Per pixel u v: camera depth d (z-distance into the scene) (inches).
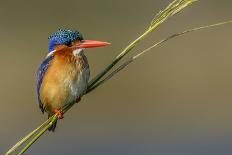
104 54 880.9
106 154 652.7
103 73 303.9
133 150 664.4
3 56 900.0
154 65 856.9
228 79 830.5
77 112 763.4
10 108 784.9
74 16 1007.0
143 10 1016.2
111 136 700.7
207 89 815.7
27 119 757.3
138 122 745.6
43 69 340.2
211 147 660.1
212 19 959.6
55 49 338.0
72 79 333.4
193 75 843.4
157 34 911.0
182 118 751.1
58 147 665.6
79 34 339.3
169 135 700.7
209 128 718.5
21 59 890.7
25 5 1018.1
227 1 986.1
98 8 1023.0
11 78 844.0
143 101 800.9
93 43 337.4
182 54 879.7
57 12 1011.9
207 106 785.6
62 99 336.2
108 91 807.1
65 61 334.3
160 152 654.5
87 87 309.1
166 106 788.0
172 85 826.2
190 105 787.4
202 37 924.6
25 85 829.2
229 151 649.6
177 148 661.3
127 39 943.7
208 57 873.5
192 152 650.2
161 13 279.9
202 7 983.0
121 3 1028.5
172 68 853.8
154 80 833.5
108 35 960.3
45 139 679.7
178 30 917.8
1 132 728.3
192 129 713.6
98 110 776.9
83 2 1020.5
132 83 826.2
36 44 936.9
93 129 727.7
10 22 995.9
